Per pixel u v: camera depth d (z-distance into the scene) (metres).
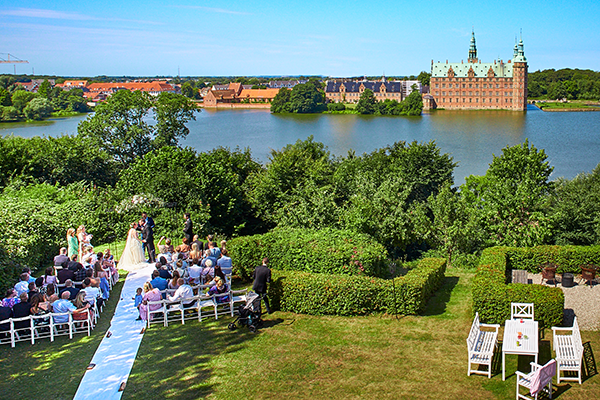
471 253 28.86
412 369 13.29
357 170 50.41
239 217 41.81
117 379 12.96
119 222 30.95
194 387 12.56
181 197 33.69
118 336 15.42
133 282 20.14
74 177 49.03
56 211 29.19
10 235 23.77
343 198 45.84
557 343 13.27
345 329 15.81
